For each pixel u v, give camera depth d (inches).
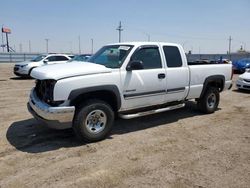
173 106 250.4
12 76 725.3
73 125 194.4
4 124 245.9
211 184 143.7
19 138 209.3
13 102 350.9
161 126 246.8
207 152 186.9
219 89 309.3
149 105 232.7
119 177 149.8
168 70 239.8
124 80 209.2
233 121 267.6
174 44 252.7
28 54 1770.4
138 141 206.4
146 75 222.2
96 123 201.9
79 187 139.0
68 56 717.3
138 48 221.5
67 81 182.9
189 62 295.3
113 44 243.4
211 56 1382.9
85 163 166.6
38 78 190.4
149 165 165.2
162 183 144.1
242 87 476.1
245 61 852.6
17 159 171.6
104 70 200.8
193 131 233.8
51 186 139.5
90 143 200.1
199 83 272.7
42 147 191.8
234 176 152.6
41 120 194.4
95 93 200.4
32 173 153.3
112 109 215.2
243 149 193.2
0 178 147.3
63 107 181.5
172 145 199.3
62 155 178.1
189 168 161.9
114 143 201.0
